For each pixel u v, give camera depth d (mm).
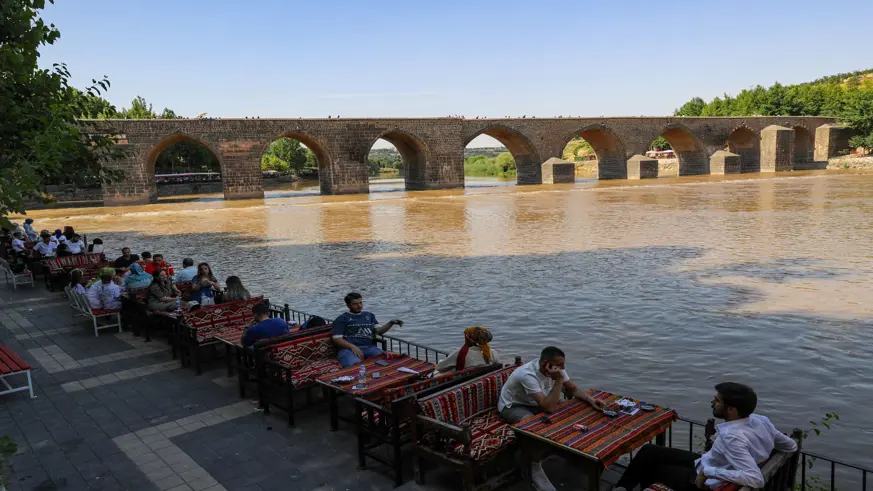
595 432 5004
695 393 8742
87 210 49219
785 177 66312
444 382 6133
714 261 18672
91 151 6965
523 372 5621
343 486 5695
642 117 73500
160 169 87500
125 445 6652
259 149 58531
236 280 10516
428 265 19781
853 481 6328
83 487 5758
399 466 5680
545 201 46094
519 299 14539
